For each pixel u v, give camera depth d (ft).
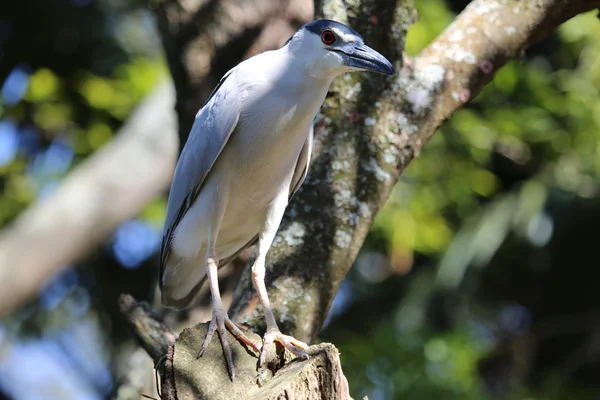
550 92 41.24
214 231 19.13
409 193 39.68
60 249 38.24
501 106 41.50
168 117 39.01
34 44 46.60
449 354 33.50
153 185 38.96
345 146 20.15
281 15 26.48
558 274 49.55
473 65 20.90
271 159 18.81
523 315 50.62
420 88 20.54
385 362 32.94
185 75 26.08
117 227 39.27
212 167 19.17
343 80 20.54
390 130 20.31
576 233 47.03
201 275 21.06
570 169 43.06
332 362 14.78
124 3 46.11
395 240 39.04
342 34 18.62
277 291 19.19
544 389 45.03
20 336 47.52
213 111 18.90
